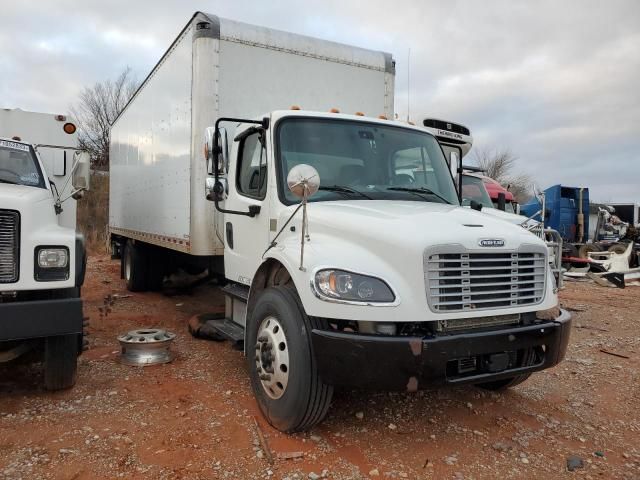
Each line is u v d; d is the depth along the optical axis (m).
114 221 11.94
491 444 3.98
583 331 8.04
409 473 3.51
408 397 4.83
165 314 8.23
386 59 7.45
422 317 3.50
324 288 3.60
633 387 5.43
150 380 5.11
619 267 14.31
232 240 5.67
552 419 4.50
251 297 4.64
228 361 5.79
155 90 8.16
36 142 6.84
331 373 3.59
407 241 3.58
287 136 4.89
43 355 5.12
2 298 4.27
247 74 6.39
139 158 9.31
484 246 3.73
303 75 6.76
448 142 9.13
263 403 4.19
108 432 3.94
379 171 5.08
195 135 6.21
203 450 3.70
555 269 7.75
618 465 3.74
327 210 4.18
